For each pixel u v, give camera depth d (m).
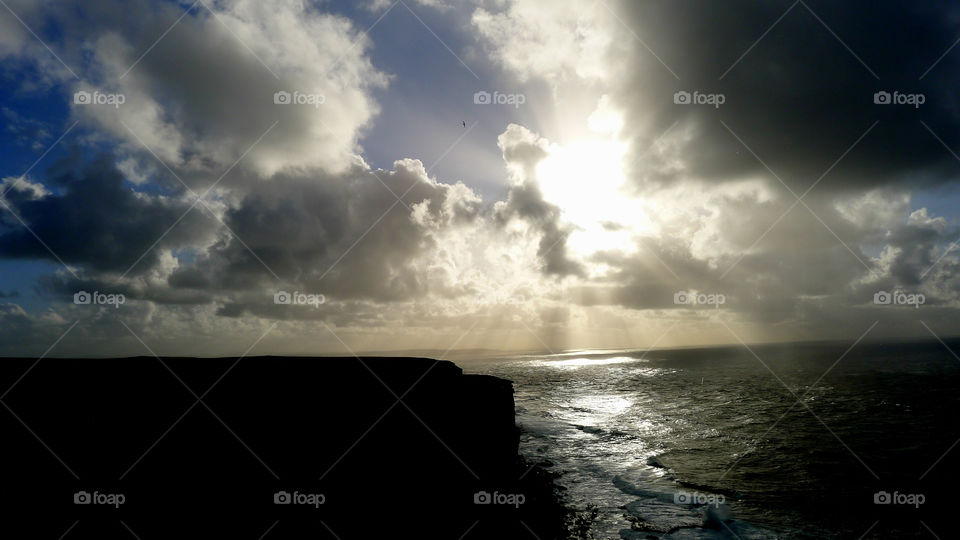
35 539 12.72
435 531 15.16
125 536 13.22
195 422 18.28
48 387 18.91
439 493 18.28
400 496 17.48
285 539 13.80
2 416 16.88
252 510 15.22
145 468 16.16
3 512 13.49
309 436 18.91
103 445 16.64
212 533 13.81
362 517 15.73
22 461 15.23
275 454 17.83
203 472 16.48
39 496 14.28
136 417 18.00
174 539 13.33
